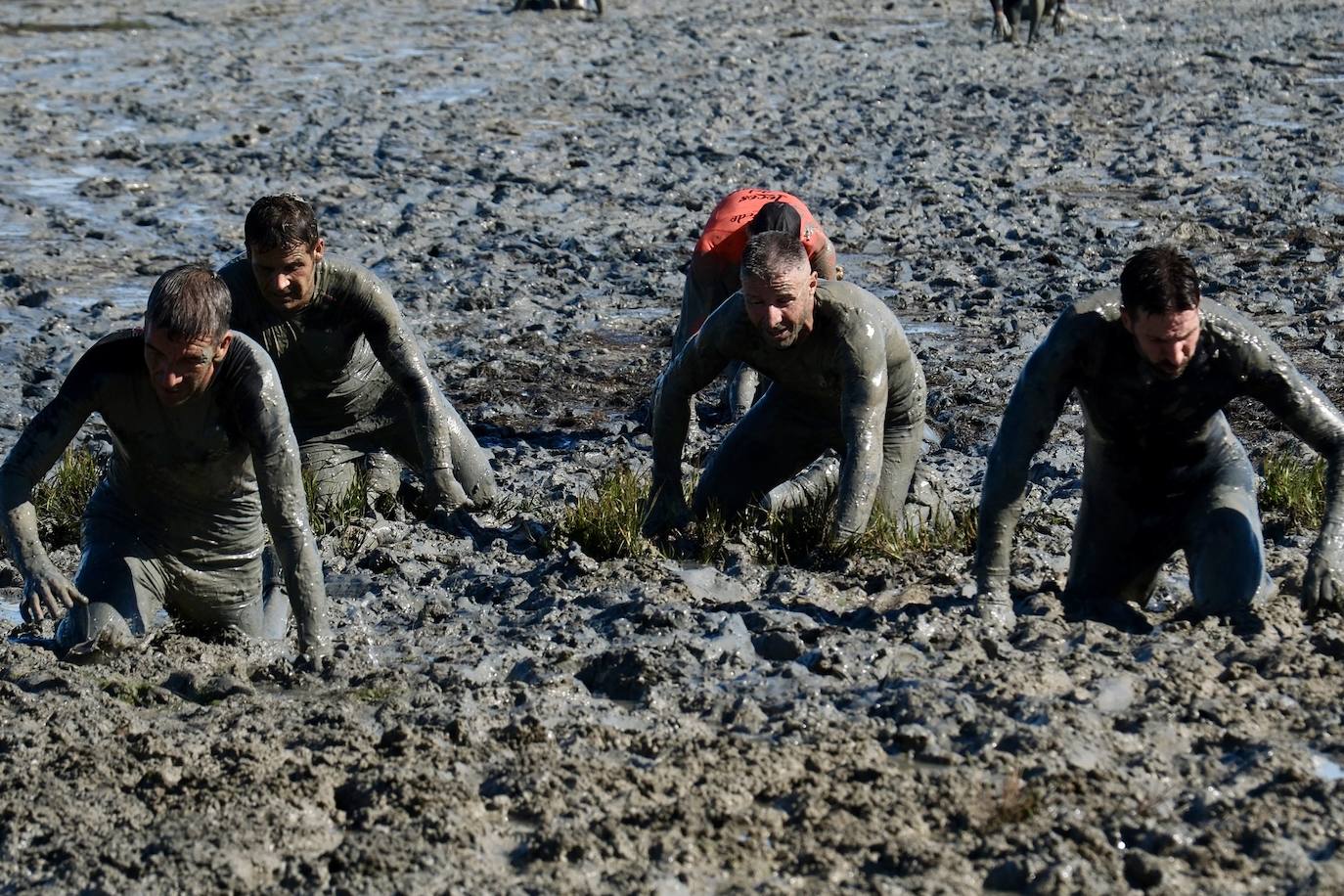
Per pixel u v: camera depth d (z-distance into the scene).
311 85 53.62
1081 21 71.50
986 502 13.67
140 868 10.03
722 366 16.27
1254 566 13.60
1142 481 13.99
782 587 15.18
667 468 16.92
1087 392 13.60
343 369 17.92
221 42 64.44
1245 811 10.29
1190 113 47.31
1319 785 10.51
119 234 34.00
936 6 79.25
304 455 18.27
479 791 10.93
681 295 29.75
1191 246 32.41
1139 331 12.67
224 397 13.09
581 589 15.31
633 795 10.71
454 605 15.06
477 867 9.96
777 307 15.20
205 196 37.34
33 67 56.66
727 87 53.41
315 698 12.73
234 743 11.59
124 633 13.43
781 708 12.12
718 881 9.76
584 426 22.70
